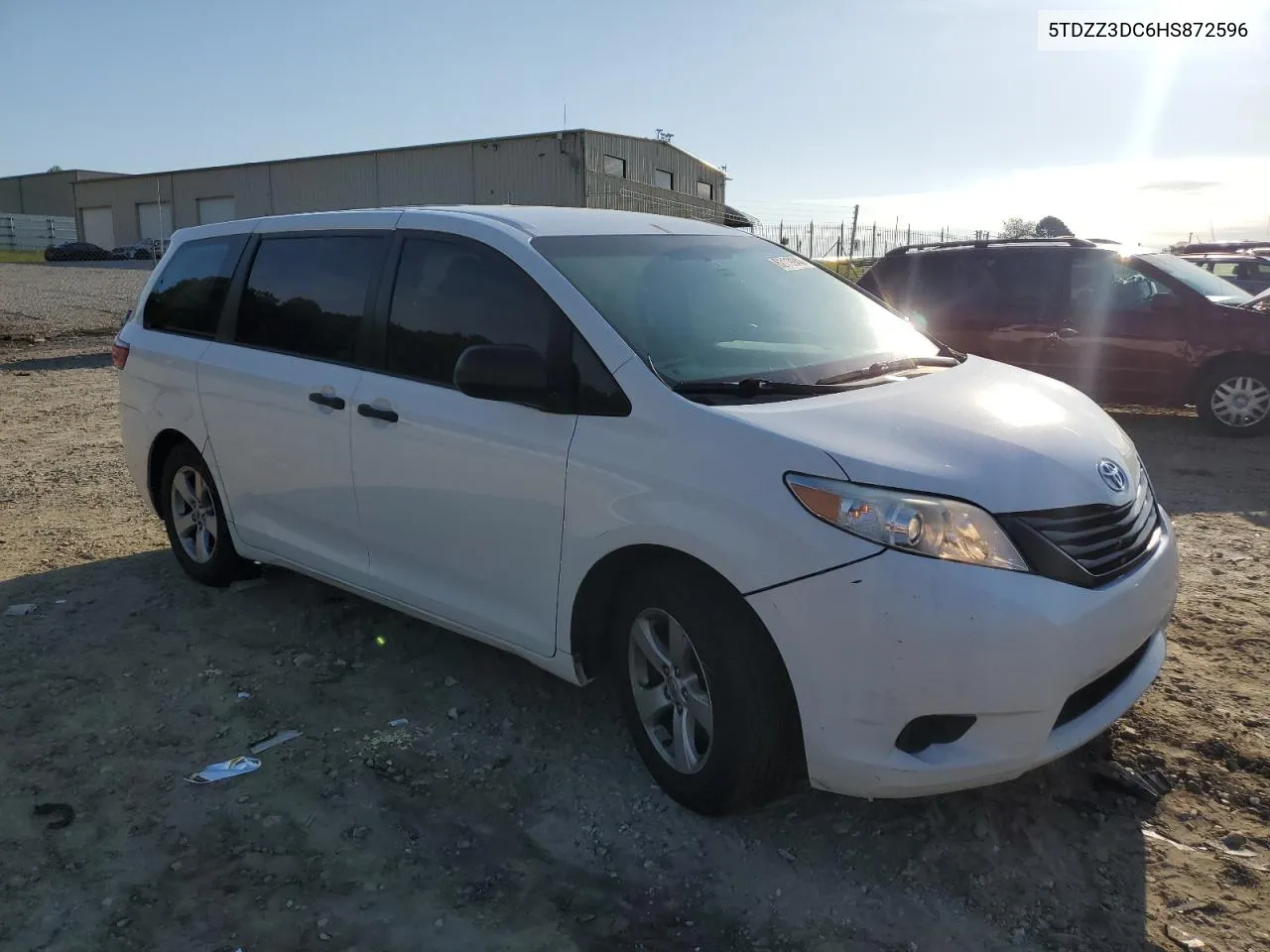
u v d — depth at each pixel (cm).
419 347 381
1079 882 284
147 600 498
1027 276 970
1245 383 889
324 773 342
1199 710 371
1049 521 277
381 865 294
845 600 265
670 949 261
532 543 336
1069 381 957
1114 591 284
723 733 292
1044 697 268
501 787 332
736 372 333
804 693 275
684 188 5050
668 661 314
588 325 328
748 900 278
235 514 473
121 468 794
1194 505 670
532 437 332
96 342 1753
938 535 266
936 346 414
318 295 429
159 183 5475
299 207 4953
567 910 275
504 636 357
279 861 296
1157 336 913
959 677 262
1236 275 1398
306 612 479
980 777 271
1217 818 311
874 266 1070
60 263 4797
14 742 363
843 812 316
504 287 357
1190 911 272
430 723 375
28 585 521
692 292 374
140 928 268
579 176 4119
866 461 275
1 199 8006
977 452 287
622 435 310
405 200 4559
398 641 447
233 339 468
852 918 271
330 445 407
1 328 1870
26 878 288
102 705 390
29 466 805
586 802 323
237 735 368
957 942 262
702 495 287
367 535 402
